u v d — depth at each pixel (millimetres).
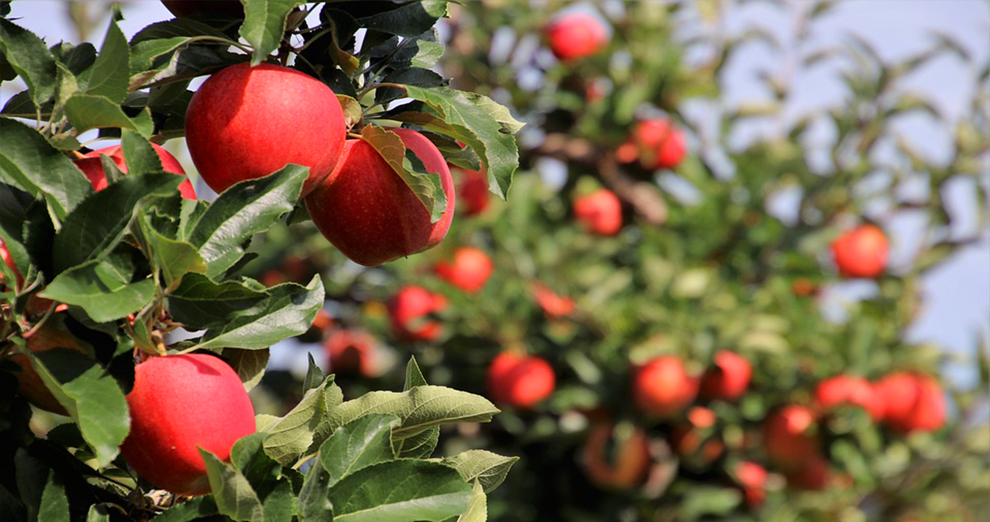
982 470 5906
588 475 5336
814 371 5434
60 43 1597
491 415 1676
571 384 5348
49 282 1327
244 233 1435
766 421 5461
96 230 1322
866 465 5469
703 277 5484
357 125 1752
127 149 1393
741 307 5371
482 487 1762
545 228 5887
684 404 5113
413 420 1660
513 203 5855
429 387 1643
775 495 5570
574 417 5309
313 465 1409
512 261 5617
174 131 1771
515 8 6145
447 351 5668
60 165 1376
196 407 1410
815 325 5570
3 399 1392
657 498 5387
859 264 5965
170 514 1381
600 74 6160
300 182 1479
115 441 1251
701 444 5352
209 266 1404
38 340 1347
